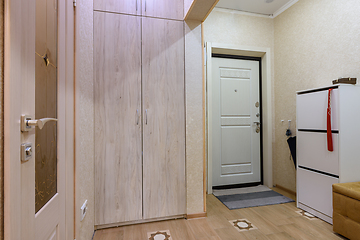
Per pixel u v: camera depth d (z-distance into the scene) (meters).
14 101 0.66
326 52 2.30
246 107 3.17
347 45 2.08
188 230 1.88
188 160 2.09
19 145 0.69
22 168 0.71
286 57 2.89
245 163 3.16
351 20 2.04
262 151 3.20
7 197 0.62
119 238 1.75
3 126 0.62
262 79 3.19
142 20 2.00
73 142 1.34
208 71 2.86
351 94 1.87
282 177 2.98
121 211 1.94
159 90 2.04
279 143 3.03
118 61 1.95
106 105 1.92
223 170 3.08
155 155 2.02
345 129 1.85
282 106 2.96
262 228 1.90
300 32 2.65
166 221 2.05
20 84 0.70
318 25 2.40
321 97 2.01
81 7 1.51
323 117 1.99
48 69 0.99
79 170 1.42
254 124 3.19
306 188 2.22
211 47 2.86
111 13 1.94
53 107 1.05
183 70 2.11
